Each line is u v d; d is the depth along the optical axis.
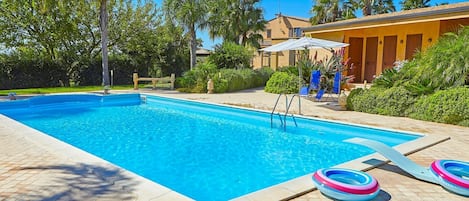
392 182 3.89
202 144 6.91
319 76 10.71
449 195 3.51
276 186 3.69
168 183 4.73
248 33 28.19
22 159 4.61
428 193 3.56
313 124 8.47
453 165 4.07
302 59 14.11
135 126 8.80
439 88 8.47
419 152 5.28
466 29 8.80
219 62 18.83
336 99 11.93
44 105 12.64
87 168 4.22
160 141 7.15
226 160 5.80
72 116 10.45
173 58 24.55
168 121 9.57
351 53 16.88
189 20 22.12
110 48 23.50
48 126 8.79
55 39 20.69
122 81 21.73
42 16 20.05
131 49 23.33
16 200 3.28
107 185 3.67
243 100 12.09
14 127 6.83
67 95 13.27
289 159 5.86
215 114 10.87
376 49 16.33
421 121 8.05
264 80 18.17
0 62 17.05
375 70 16.44
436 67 8.48
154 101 13.90
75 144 6.90
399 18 12.73
